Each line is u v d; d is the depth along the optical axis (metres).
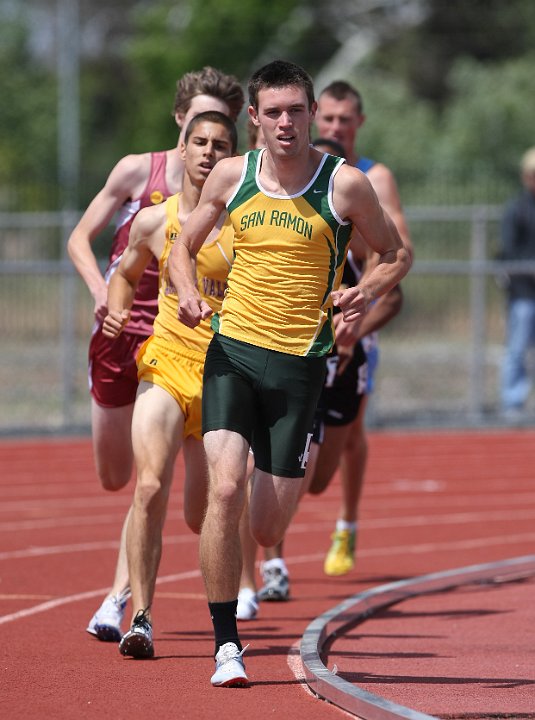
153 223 20.62
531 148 109.62
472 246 57.47
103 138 147.00
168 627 22.38
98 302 22.59
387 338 63.25
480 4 135.38
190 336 20.22
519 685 18.25
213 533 17.77
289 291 18.06
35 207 75.31
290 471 18.25
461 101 117.06
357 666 19.64
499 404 60.56
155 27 127.12
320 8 133.50
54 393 58.09
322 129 27.62
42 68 145.38
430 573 28.80
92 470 45.56
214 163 20.23
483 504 39.31
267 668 19.27
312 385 18.28
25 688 17.66
